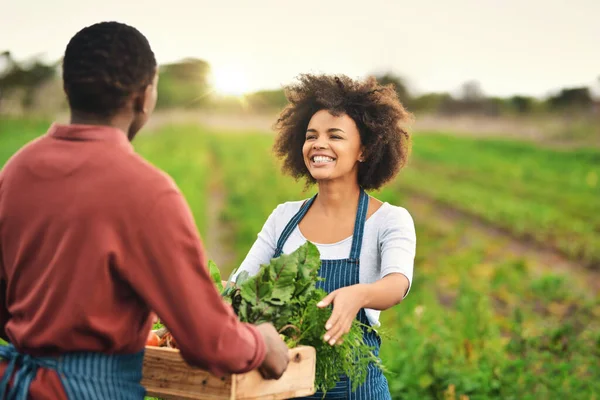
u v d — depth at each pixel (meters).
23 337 2.13
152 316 2.29
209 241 14.80
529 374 5.33
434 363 5.18
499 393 5.10
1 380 2.14
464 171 33.03
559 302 9.67
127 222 2.09
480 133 67.06
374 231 3.07
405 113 3.31
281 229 3.26
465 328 6.17
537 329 7.56
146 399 2.98
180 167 26.64
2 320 2.32
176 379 2.35
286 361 2.35
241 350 2.14
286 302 2.60
